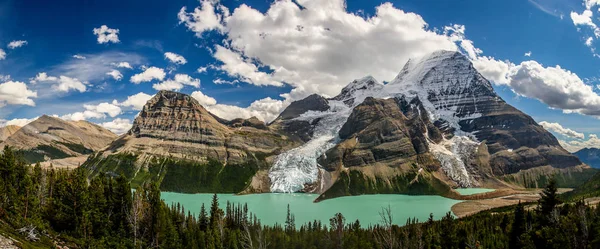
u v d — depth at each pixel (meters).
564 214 148.75
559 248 113.62
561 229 121.00
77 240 128.88
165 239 154.00
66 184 152.12
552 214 132.75
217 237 166.75
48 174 166.50
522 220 144.00
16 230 108.62
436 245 149.62
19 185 136.50
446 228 161.38
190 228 171.25
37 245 104.69
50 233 124.75
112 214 153.88
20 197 127.38
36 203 131.25
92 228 138.38
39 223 122.06
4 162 134.75
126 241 142.12
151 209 157.00
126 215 152.88
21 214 123.19
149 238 152.62
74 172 161.50
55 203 138.75
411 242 131.00
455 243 150.75
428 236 153.00
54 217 135.88
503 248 136.38
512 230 143.38
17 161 154.12
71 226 137.62
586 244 112.56
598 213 142.00
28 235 108.25
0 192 120.81
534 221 142.88
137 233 151.12
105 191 161.25
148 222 154.25
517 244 134.38
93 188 157.50
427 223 188.00
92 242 130.88
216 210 198.12
